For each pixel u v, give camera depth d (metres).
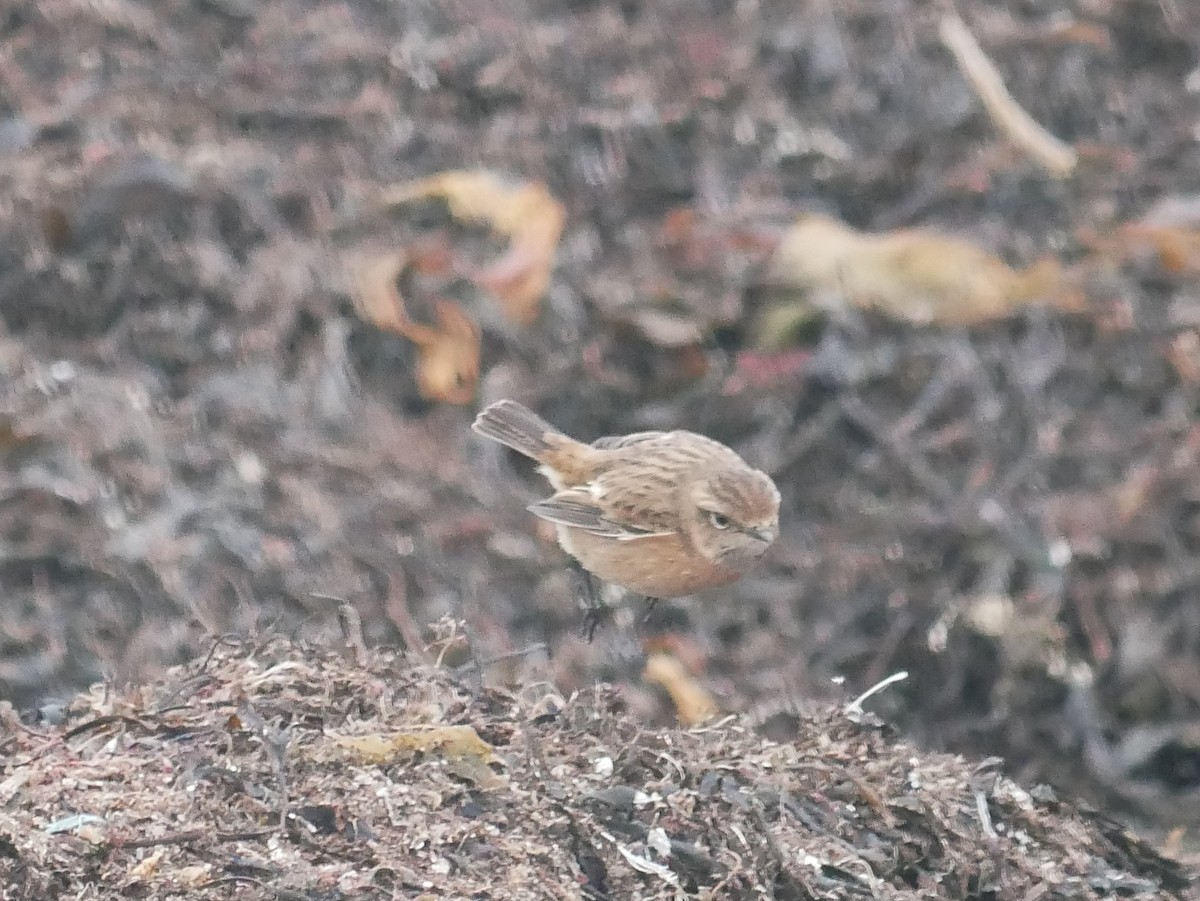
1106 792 11.00
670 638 10.93
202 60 14.46
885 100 14.16
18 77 14.02
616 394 12.36
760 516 9.33
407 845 6.74
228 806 6.87
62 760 7.15
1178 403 12.23
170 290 12.48
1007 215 13.45
